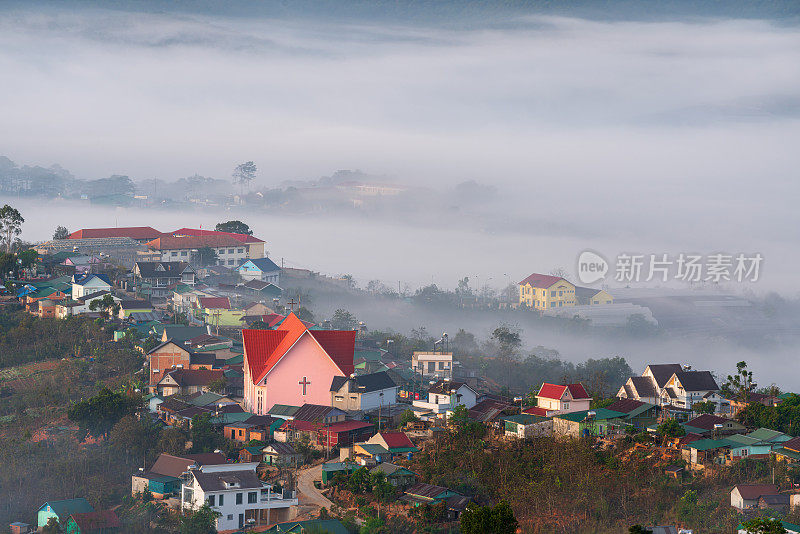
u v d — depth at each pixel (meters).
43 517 152.38
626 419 173.62
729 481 150.25
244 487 146.00
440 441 168.25
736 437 161.50
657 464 154.62
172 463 162.12
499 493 150.00
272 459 166.00
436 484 152.50
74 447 176.75
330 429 172.38
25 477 164.38
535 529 140.38
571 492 146.62
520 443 164.12
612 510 144.00
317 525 138.50
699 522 137.12
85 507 153.75
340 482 155.88
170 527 143.75
